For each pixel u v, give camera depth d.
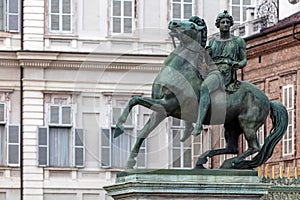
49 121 60.06
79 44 60.53
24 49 60.06
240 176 19.06
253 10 60.47
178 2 60.94
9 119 59.97
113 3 60.50
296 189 22.98
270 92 58.59
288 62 57.41
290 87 57.25
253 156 20.86
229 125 19.94
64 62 60.09
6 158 59.56
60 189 59.38
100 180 58.75
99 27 60.62
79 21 60.62
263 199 22.89
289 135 56.81
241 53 19.97
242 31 60.22
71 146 59.56
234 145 19.86
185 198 18.77
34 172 59.53
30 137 59.81
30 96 60.03
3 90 60.00
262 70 59.03
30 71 60.06
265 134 40.06
